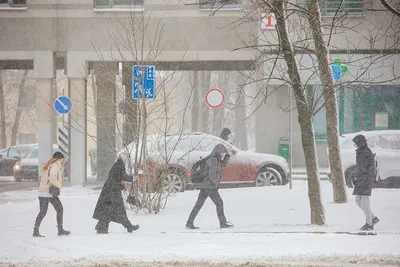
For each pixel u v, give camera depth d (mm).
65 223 30047
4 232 27234
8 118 106688
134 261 19172
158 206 31797
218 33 50188
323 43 29906
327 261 19125
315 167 27875
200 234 25562
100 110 43938
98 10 50094
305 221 29297
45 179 26156
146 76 32031
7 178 64125
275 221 29469
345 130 57125
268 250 20984
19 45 50844
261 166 42688
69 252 21234
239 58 50125
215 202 27312
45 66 50656
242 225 28469
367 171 25844
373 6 49625
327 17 49250
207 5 50156
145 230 27344
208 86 85125
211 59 50219
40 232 27469
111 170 26438
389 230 26312
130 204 31641
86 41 50344
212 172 27266
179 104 81688
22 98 99750
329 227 27281
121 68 48938
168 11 50000
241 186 42406
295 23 40219
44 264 19016
